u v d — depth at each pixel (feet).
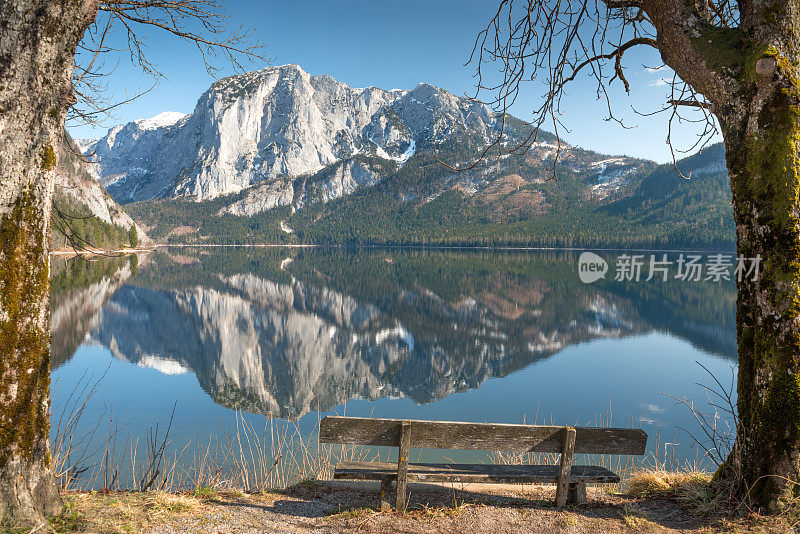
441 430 10.95
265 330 95.30
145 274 200.34
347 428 10.98
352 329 98.99
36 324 8.86
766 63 10.04
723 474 11.62
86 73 13.48
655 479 13.03
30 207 8.70
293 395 50.21
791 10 10.16
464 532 10.23
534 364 61.26
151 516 10.39
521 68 13.96
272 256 417.49
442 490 12.91
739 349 11.23
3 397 8.47
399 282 194.29
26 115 8.52
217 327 94.89
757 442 10.47
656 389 45.70
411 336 91.09
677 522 10.71
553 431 11.15
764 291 10.28
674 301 126.41
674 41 11.30
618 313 109.19
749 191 10.51
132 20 13.70
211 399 43.93
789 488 9.91
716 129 14.08
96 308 104.47
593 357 63.82
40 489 9.07
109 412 36.65
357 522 10.68
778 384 10.09
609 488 14.87
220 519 10.67
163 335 81.76
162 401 41.83
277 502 12.08
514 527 10.46
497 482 11.15
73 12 8.80
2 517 8.43
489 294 153.28
